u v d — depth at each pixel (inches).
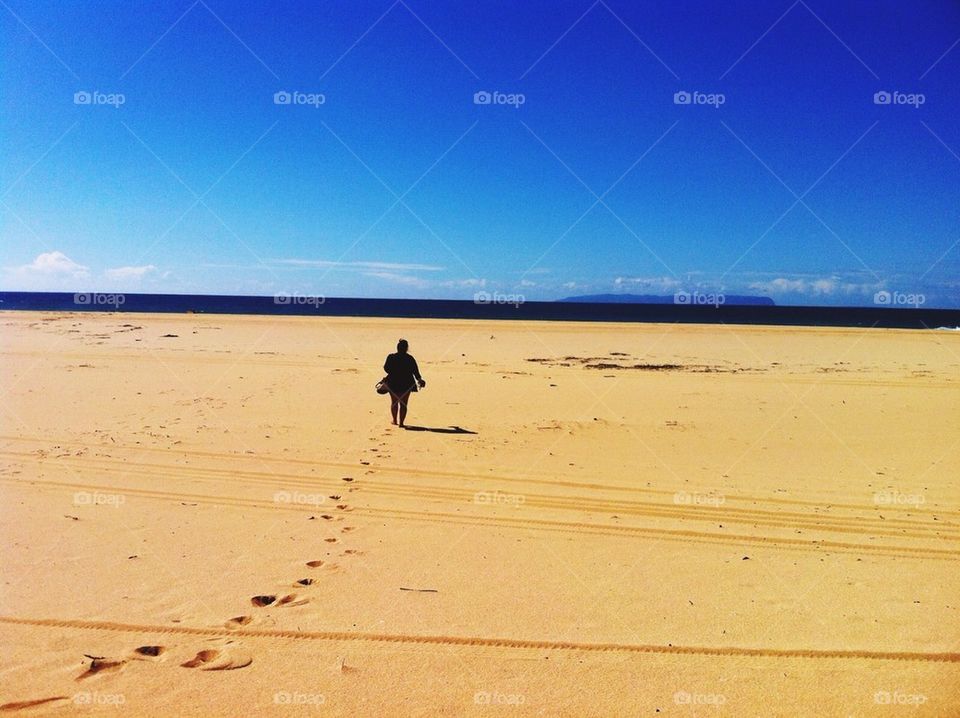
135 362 820.6
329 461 402.3
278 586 227.3
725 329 1445.6
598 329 1421.0
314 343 1098.7
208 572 237.8
